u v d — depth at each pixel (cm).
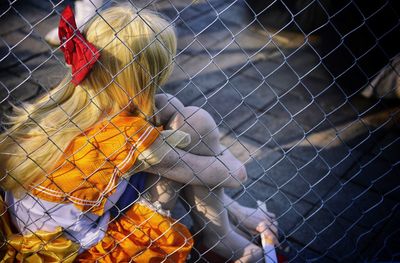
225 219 183
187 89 303
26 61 312
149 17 147
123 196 158
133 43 141
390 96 293
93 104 147
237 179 175
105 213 156
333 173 247
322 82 314
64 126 148
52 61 312
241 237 189
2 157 150
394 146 264
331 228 218
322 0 335
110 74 138
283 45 346
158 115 167
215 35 352
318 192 237
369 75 316
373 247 209
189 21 364
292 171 248
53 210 147
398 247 209
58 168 143
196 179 167
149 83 143
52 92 157
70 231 150
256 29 360
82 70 136
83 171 145
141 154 148
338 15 332
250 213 202
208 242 187
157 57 144
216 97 299
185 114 168
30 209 149
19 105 271
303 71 323
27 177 146
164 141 150
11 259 148
